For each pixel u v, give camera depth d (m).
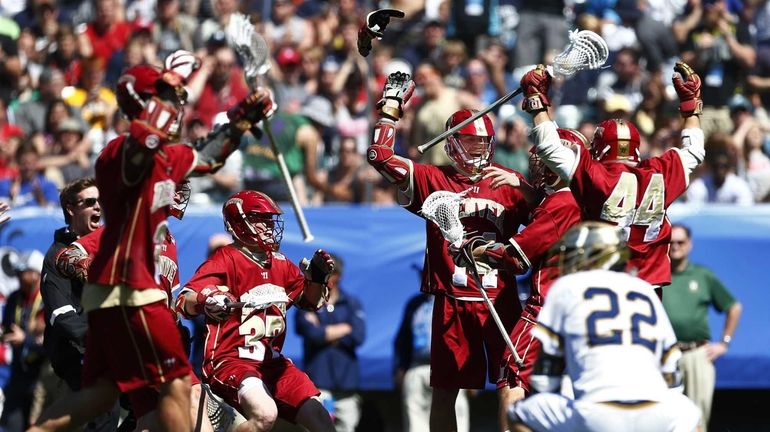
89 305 22.16
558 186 26.02
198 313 25.88
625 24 53.75
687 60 51.88
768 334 40.78
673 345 20.92
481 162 26.88
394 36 54.97
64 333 27.00
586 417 20.41
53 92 50.03
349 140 46.66
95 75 51.56
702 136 25.50
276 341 26.92
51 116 48.31
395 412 42.66
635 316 20.70
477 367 27.00
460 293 26.84
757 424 42.84
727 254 41.19
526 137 46.16
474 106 47.78
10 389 37.38
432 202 25.95
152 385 22.28
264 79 48.47
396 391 42.72
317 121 47.84
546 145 23.89
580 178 23.86
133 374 22.20
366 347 40.94
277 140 44.84
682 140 25.61
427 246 27.33
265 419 25.31
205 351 26.38
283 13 53.97
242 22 22.50
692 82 25.69
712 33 51.75
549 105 24.28
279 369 26.73
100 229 26.95
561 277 21.19
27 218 41.47
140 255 21.84
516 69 52.94
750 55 51.44
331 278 39.56
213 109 47.69
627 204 24.00
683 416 20.42
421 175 26.94
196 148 22.17
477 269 26.08
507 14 56.38
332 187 46.09
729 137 45.38
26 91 52.50
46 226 41.53
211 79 48.06
